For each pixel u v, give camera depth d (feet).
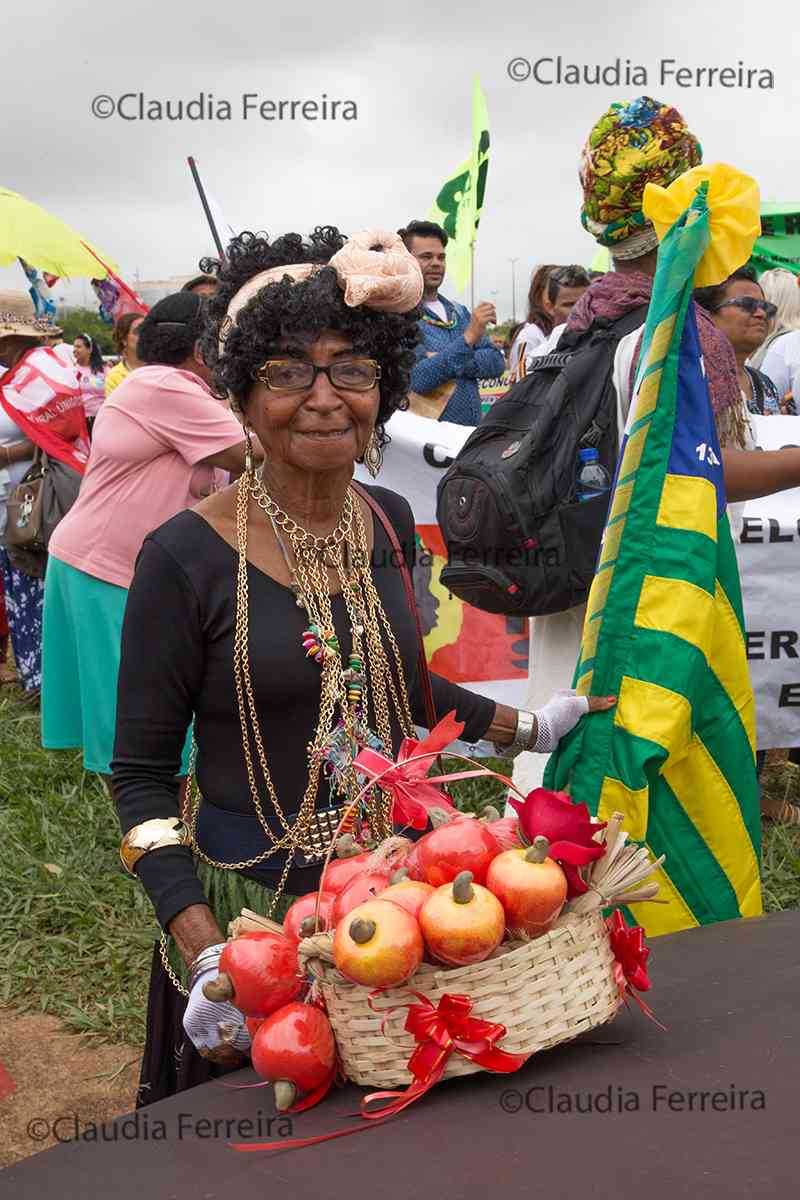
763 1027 4.75
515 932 4.48
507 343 25.50
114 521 12.49
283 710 6.09
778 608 13.33
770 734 13.61
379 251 5.88
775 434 14.14
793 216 30.58
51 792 16.78
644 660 7.63
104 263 25.08
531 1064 4.57
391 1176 3.88
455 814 5.28
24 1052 11.17
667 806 7.88
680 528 7.66
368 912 4.28
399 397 6.33
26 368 19.56
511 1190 3.74
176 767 6.26
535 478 8.76
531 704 9.76
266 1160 4.06
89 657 12.80
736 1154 3.85
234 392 6.04
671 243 7.52
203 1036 5.24
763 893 13.24
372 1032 4.39
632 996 4.82
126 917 13.57
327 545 6.23
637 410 7.71
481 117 21.42
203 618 6.03
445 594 14.17
